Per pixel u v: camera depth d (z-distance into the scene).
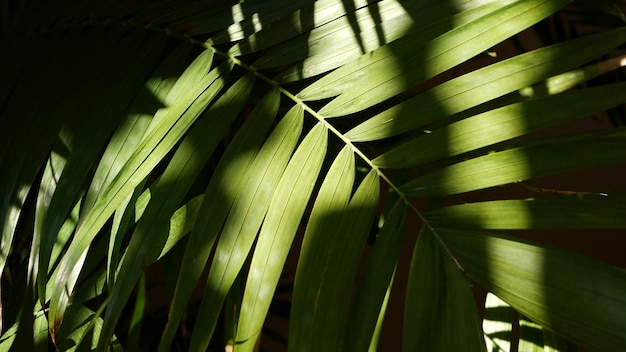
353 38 1.09
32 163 1.15
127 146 1.10
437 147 0.97
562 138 0.96
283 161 1.01
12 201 1.13
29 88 1.25
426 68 1.01
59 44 1.33
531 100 0.95
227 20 1.23
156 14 1.31
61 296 0.99
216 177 1.00
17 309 1.18
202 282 2.07
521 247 0.88
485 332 1.10
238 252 0.96
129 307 1.69
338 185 0.97
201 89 1.12
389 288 0.96
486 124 0.96
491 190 2.06
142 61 1.22
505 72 0.98
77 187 1.08
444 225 0.93
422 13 1.07
